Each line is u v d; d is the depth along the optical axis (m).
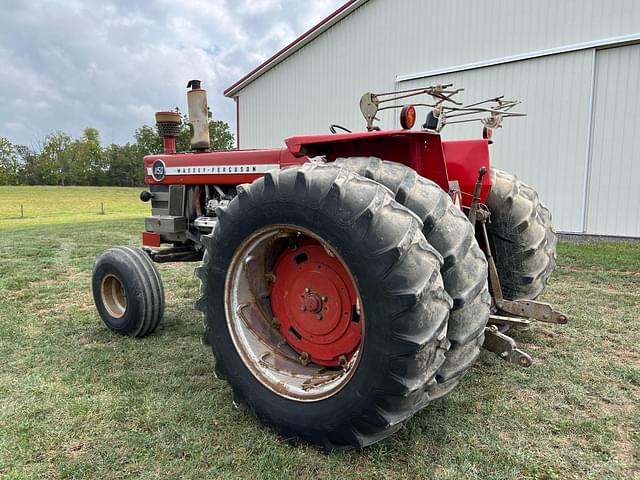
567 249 6.40
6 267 5.89
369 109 2.27
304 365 2.07
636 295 4.05
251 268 2.07
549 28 7.53
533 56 7.70
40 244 8.22
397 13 9.34
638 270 5.07
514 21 7.87
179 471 1.69
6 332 3.26
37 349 2.93
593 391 2.30
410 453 1.78
